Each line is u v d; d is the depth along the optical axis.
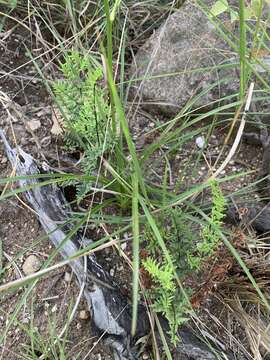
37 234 0.47
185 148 0.50
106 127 0.42
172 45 0.54
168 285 0.35
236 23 0.52
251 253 0.44
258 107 0.49
